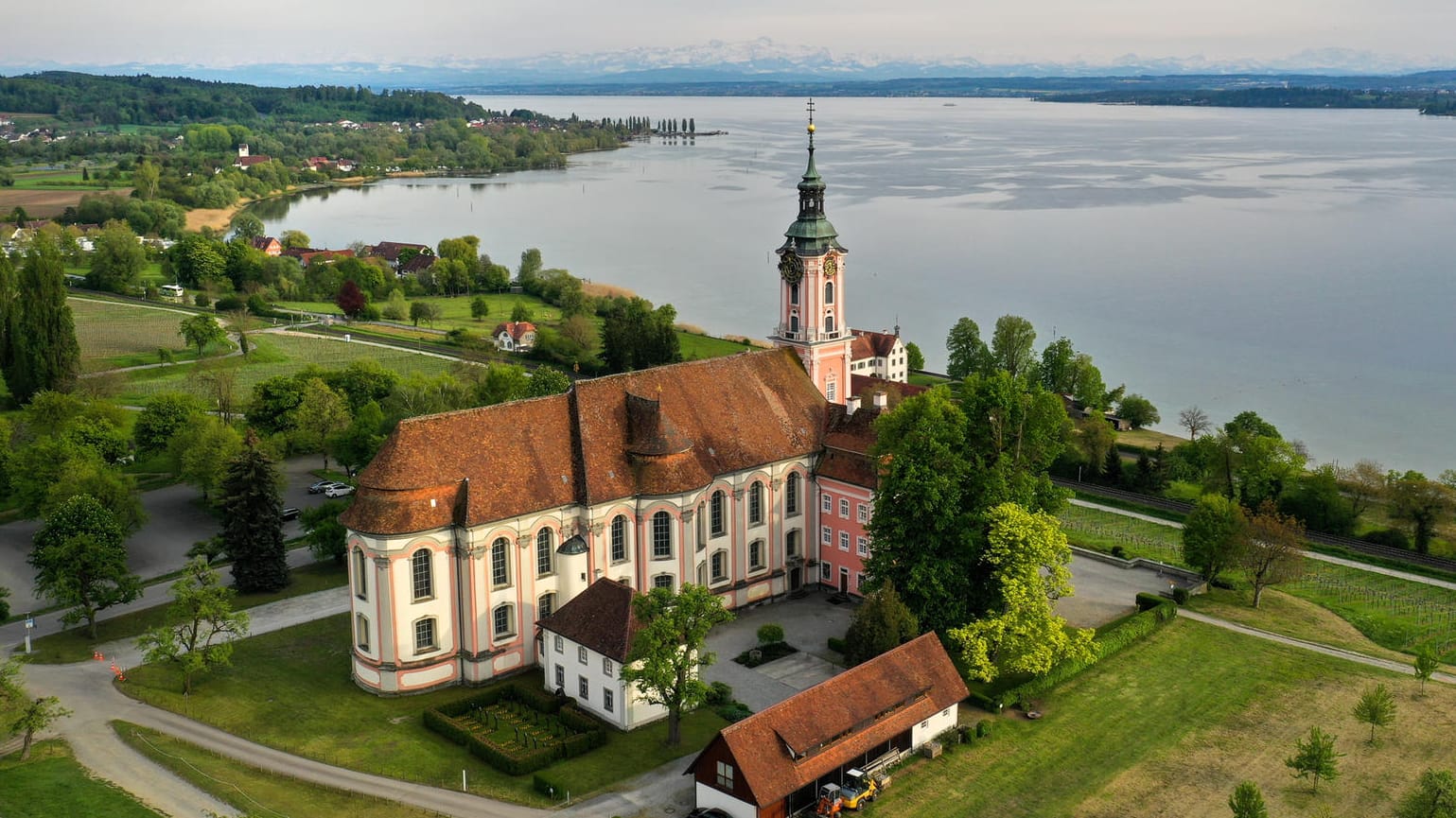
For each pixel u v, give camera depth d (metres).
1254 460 154.50
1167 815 88.12
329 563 140.12
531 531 109.38
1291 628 121.75
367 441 164.38
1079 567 139.00
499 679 110.06
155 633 105.69
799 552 131.75
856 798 88.38
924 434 111.69
